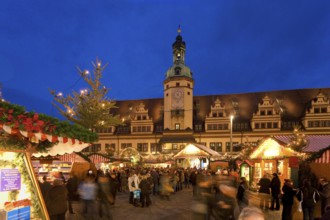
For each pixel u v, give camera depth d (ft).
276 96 217.36
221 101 223.51
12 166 20.75
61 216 26.43
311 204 34.94
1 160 19.97
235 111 214.69
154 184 74.69
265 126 199.93
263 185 49.96
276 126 198.18
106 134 225.97
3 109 19.07
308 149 61.46
